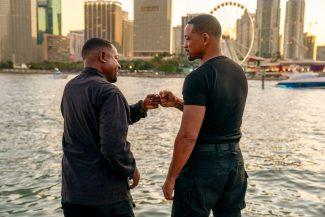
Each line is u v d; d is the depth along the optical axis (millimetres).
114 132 2654
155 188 7562
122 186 2924
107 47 3027
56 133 15297
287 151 11867
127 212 2971
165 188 2902
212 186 2977
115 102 2717
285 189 7551
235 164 3074
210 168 2957
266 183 8031
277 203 6672
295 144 13242
